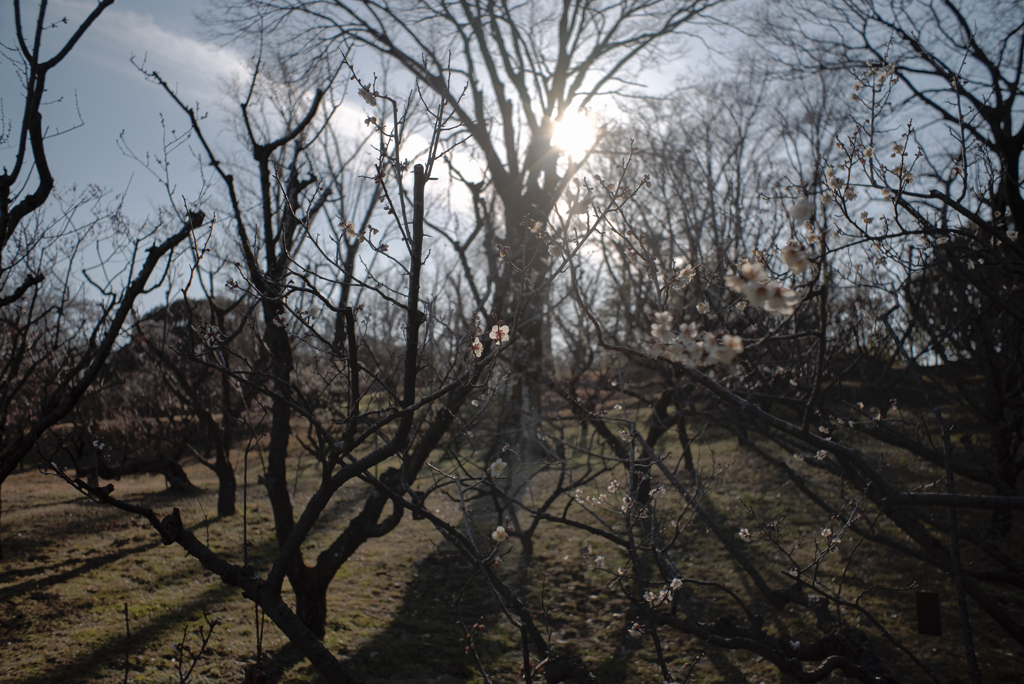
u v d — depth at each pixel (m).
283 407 6.90
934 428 10.58
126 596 7.52
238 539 10.21
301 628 4.46
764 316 6.82
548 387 9.00
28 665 5.65
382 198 3.70
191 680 5.50
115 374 10.45
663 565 6.48
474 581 8.64
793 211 2.27
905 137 3.90
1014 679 5.41
